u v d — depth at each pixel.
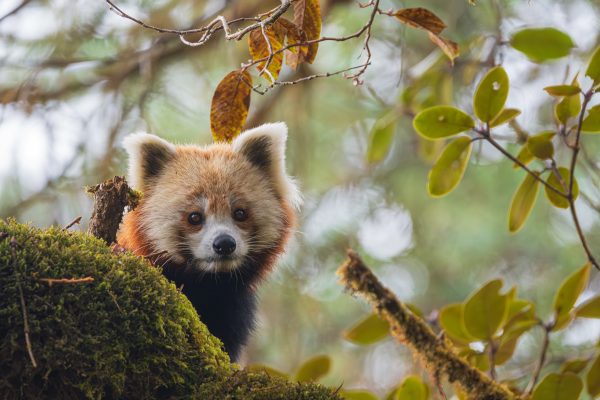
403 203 17.58
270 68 7.58
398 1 16.06
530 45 9.20
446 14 16.03
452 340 8.58
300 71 15.86
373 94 12.98
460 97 14.82
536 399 7.80
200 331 6.36
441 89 12.02
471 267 17.48
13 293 5.62
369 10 16.20
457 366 7.34
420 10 7.46
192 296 9.99
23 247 5.87
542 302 16.42
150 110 15.57
